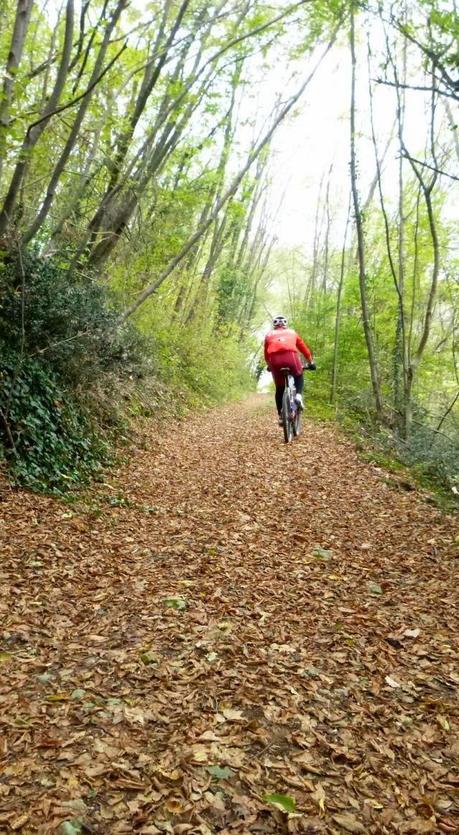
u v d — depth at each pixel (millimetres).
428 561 5117
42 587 4285
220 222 23078
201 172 14016
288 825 2211
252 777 2471
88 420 8680
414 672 3361
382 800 2387
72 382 8867
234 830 2184
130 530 5828
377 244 16859
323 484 7824
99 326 9711
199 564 4945
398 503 7027
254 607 4152
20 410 7012
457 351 16797
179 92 9922
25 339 7629
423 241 13766
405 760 2635
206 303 22922
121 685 3115
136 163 11359
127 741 2652
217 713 2900
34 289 7770
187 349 20656
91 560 4918
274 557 5168
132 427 10273
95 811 2227
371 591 4488
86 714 2836
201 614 4000
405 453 10156
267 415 18500
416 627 3902
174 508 6660
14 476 6301
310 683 3207
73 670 3246
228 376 26500
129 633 3707
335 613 4098
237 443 11203
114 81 9094
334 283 21781
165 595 4285
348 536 5793
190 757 2561
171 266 12203
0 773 2389
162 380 15984
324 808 2320
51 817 2172
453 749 2711
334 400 18406
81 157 9445
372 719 2918
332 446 10797
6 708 2852
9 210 6781
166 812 2248
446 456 9461
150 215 13242
